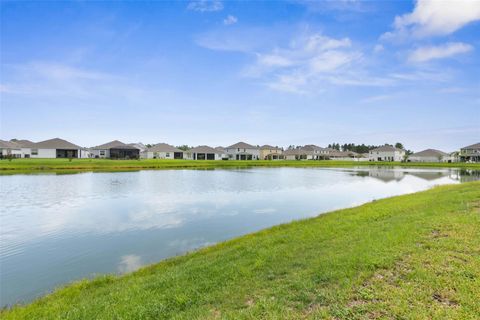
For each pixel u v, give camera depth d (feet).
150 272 30.32
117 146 280.92
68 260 36.76
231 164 246.68
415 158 384.68
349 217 45.60
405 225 32.68
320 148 436.76
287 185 112.37
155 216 58.90
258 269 24.54
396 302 16.25
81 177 132.05
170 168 203.00
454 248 23.67
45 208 66.33
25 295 28.32
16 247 41.39
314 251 27.61
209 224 52.90
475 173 184.03
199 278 23.89
